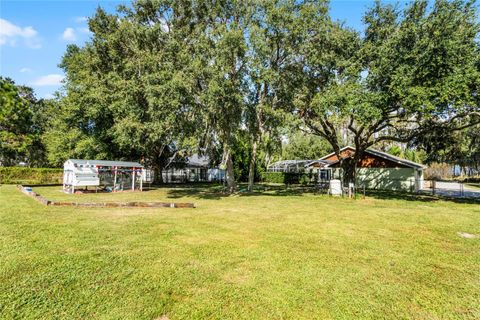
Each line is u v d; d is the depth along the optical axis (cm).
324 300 336
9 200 1253
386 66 1193
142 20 1725
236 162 3094
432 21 1144
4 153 3097
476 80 991
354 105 1225
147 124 1431
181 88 1243
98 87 1895
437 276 415
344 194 1688
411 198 1586
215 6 1588
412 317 302
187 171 3447
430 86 1107
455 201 1445
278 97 1602
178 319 293
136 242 579
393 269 441
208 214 962
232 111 1420
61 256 479
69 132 2198
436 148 1844
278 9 1396
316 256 501
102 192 1858
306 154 4159
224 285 374
